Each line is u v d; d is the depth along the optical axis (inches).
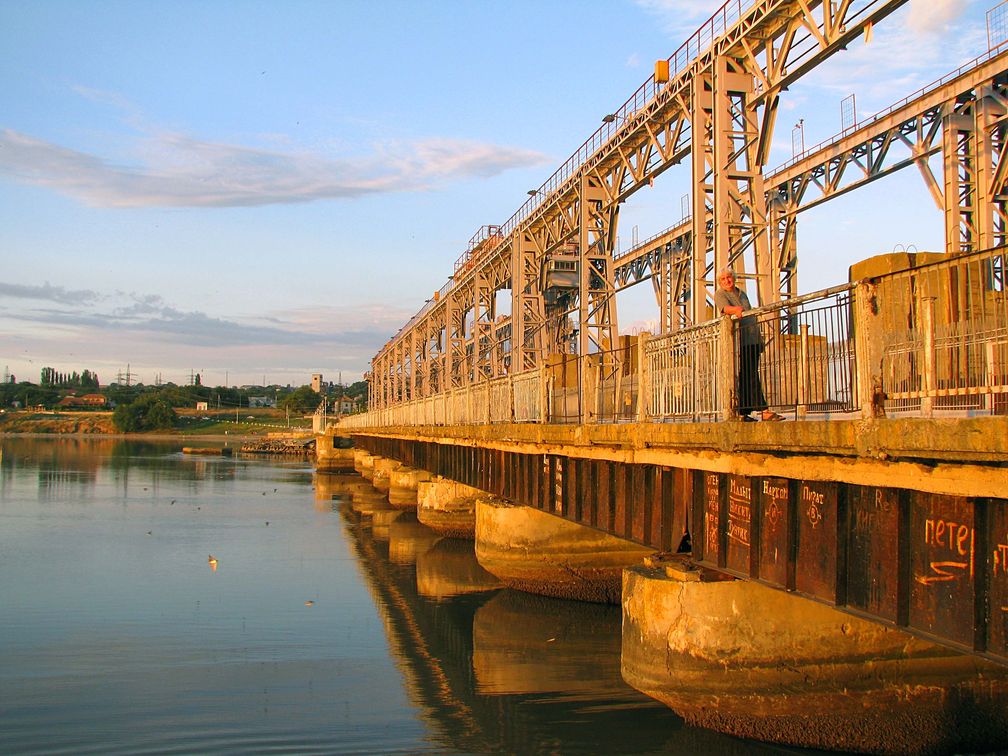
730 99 758.5
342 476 3166.8
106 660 729.0
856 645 473.7
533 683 665.0
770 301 725.3
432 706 610.9
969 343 297.4
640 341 536.4
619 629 840.3
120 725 569.9
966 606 272.8
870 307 308.2
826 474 334.6
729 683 475.8
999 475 250.1
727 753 488.7
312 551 1338.6
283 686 660.1
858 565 329.1
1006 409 287.1
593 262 1229.1
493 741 540.4
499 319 1884.8
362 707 610.9
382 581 1093.8
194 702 619.5
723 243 724.0
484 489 1003.3
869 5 591.8
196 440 6983.3
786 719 473.7
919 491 293.9
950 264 284.7
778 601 477.7
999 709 478.0
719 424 406.0
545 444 717.3
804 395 368.8
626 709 596.4
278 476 3129.9
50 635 808.9
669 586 486.9
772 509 386.9
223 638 804.0
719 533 439.8
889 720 472.1
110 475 2970.0
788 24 692.7
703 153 775.7
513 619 882.8
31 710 597.9
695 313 764.0
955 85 879.7
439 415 1341.0
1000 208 871.1
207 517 1780.3
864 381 307.3
